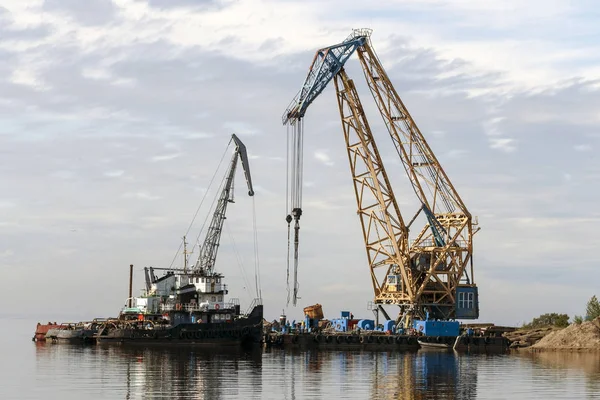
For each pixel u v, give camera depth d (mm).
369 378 99375
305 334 153750
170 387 88062
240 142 172875
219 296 151375
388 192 164625
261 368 108438
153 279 154375
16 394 82750
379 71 162125
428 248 169250
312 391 87125
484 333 167000
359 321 169375
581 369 114125
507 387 92750
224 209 170875
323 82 154750
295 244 154625
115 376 96812
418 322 160750
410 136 166375
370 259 168625
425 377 101562
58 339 156000
